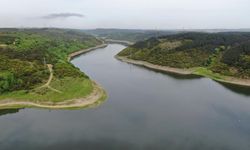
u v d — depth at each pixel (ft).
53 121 276.62
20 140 231.71
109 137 238.89
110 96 372.99
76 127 260.83
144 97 370.32
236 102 350.02
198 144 227.81
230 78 486.38
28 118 285.43
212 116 296.10
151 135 244.22
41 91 344.90
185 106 330.54
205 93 397.80
